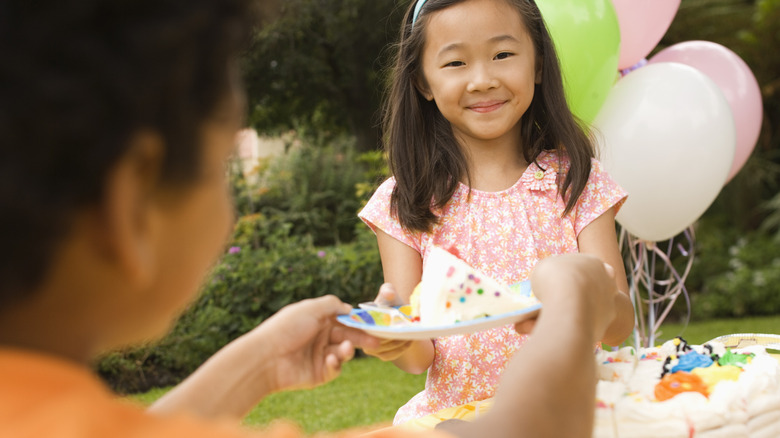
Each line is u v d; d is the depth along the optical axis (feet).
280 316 2.72
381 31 26.99
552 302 2.00
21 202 1.25
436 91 4.85
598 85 7.39
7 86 1.24
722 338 4.32
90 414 1.33
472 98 4.73
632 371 3.60
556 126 5.00
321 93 28.86
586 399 1.78
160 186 1.42
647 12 8.41
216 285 16.34
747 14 26.25
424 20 4.91
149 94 1.32
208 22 1.43
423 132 5.08
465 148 5.05
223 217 1.62
